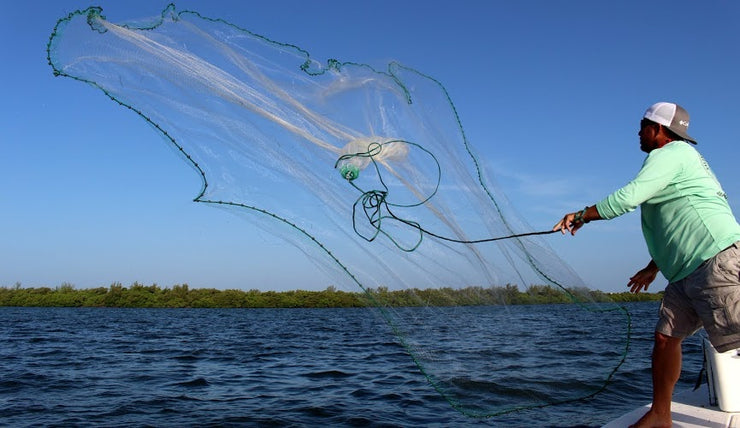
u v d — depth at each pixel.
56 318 44.69
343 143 3.52
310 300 61.44
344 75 3.66
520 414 7.91
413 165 3.67
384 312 3.54
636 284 3.99
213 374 12.45
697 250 3.19
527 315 3.74
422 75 3.82
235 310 69.19
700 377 4.66
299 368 13.25
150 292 79.38
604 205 3.29
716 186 3.34
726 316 3.11
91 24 3.11
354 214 3.45
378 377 11.63
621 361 3.55
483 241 3.70
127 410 8.66
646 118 3.58
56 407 8.91
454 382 3.48
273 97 3.41
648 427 3.53
